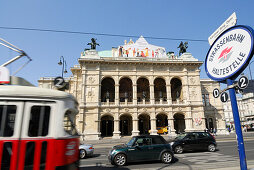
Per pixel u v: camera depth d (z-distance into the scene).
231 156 14.20
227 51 5.77
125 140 36.81
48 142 5.85
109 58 46.56
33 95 6.03
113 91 51.88
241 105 87.38
